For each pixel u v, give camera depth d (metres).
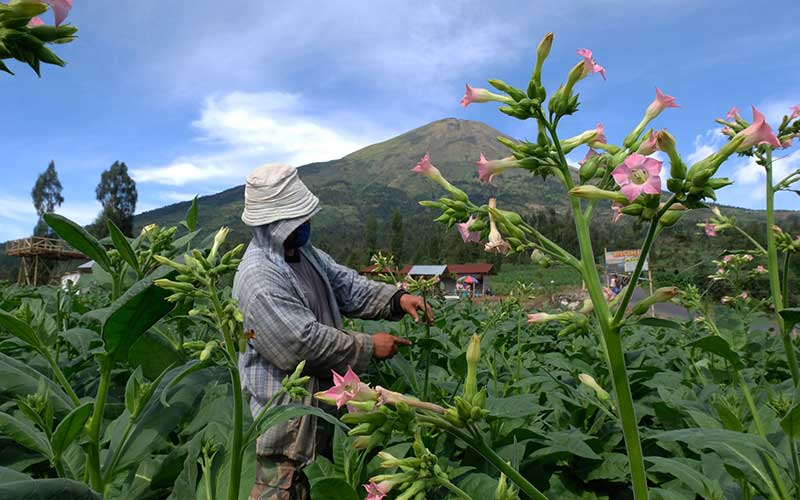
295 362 2.88
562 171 1.63
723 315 3.55
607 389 3.78
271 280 2.96
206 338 3.48
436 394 3.53
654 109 1.68
